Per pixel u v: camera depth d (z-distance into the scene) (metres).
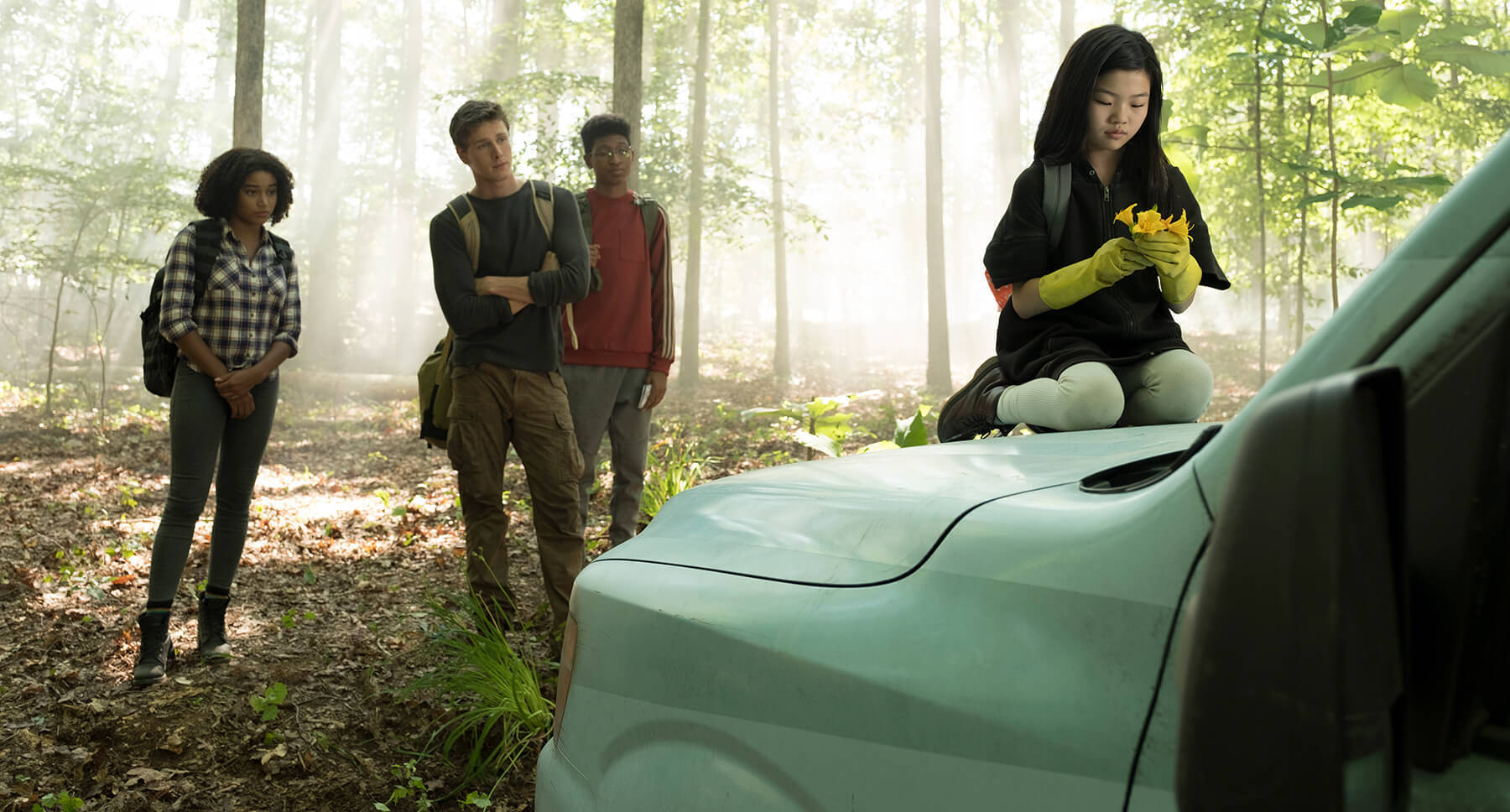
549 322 3.89
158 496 7.78
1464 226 0.80
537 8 20.14
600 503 6.64
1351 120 12.50
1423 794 0.74
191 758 3.22
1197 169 13.12
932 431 10.47
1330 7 8.94
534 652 3.87
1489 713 0.76
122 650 4.09
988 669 1.01
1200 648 0.69
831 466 1.61
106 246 17.11
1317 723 0.63
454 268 3.73
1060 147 2.38
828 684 1.12
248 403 3.78
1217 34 12.53
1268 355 19.33
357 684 3.75
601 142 4.45
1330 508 0.63
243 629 4.39
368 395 16.59
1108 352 2.38
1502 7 12.14
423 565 5.55
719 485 1.66
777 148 22.05
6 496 7.35
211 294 3.73
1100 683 0.93
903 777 1.04
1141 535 0.96
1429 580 0.77
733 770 1.20
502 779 3.01
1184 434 1.58
